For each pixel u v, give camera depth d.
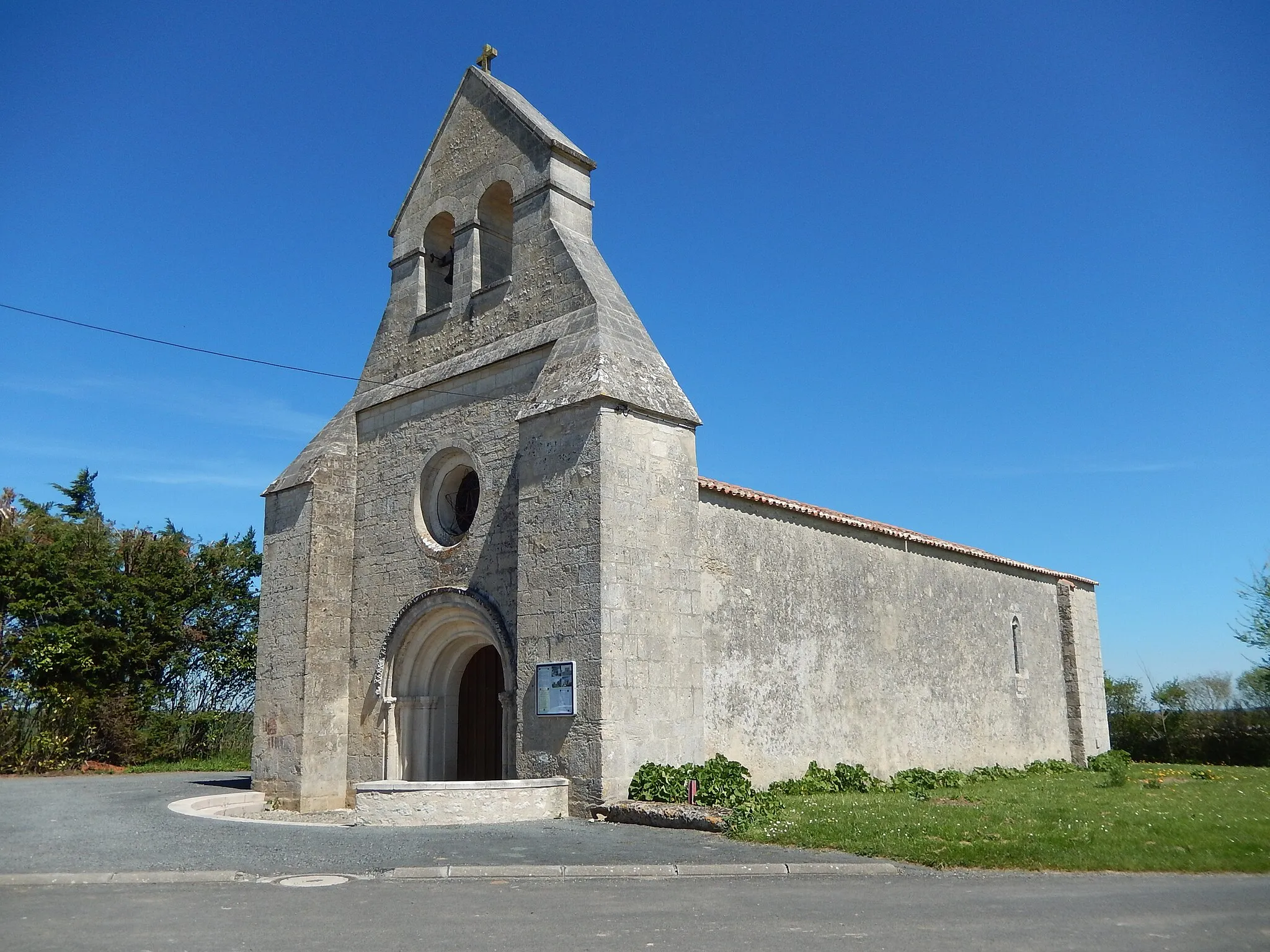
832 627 19.52
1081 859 9.77
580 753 13.67
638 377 15.35
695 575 15.39
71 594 26.95
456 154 19.83
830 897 8.27
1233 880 9.08
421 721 17.67
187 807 15.65
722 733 16.44
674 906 7.93
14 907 7.90
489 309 18.14
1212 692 40.66
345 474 19.52
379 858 10.17
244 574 31.73
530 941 6.74
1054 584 29.38
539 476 15.16
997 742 24.70
